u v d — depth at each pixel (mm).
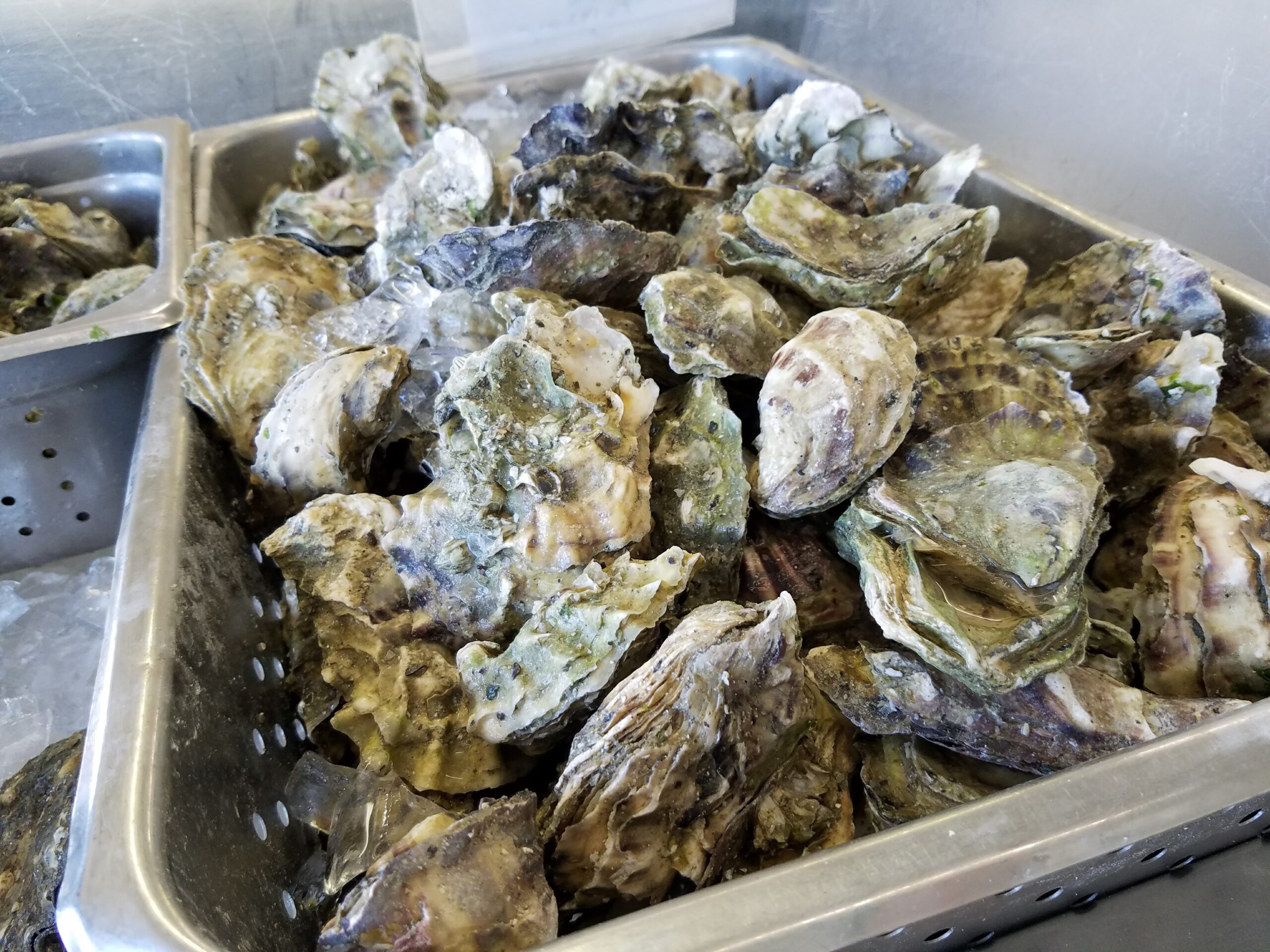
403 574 260
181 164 431
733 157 390
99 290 396
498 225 342
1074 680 235
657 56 532
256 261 352
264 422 292
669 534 264
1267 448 311
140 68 522
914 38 514
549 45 502
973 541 234
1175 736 189
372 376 278
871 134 396
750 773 225
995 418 271
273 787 232
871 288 301
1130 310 323
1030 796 179
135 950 160
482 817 193
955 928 181
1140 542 293
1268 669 239
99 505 380
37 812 261
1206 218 410
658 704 212
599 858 206
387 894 181
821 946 159
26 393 330
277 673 265
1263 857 210
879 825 245
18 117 516
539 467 231
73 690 341
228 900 187
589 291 302
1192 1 383
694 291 278
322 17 540
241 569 275
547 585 242
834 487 252
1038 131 474
